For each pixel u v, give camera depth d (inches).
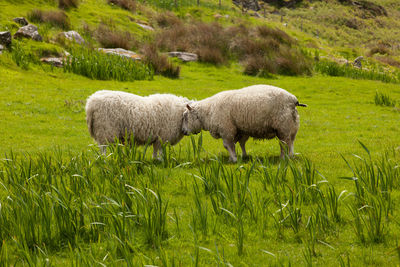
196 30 1161.4
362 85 914.7
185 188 247.3
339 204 214.7
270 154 366.0
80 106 585.3
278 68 1032.8
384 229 181.9
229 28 1194.6
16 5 1055.6
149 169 263.6
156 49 1005.2
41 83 695.1
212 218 199.8
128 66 842.8
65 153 355.6
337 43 2018.9
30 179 222.7
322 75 1042.7
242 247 169.6
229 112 324.2
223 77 940.6
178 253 168.2
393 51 1658.5
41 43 850.8
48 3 1152.2
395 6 3341.5
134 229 184.4
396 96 807.1
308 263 147.8
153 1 1510.8
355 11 2819.9
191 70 985.5
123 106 310.2
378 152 359.6
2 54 764.6
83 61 804.0
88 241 178.5
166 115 331.3
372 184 211.8
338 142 438.6
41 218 185.6
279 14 2491.4
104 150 312.8
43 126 481.1
